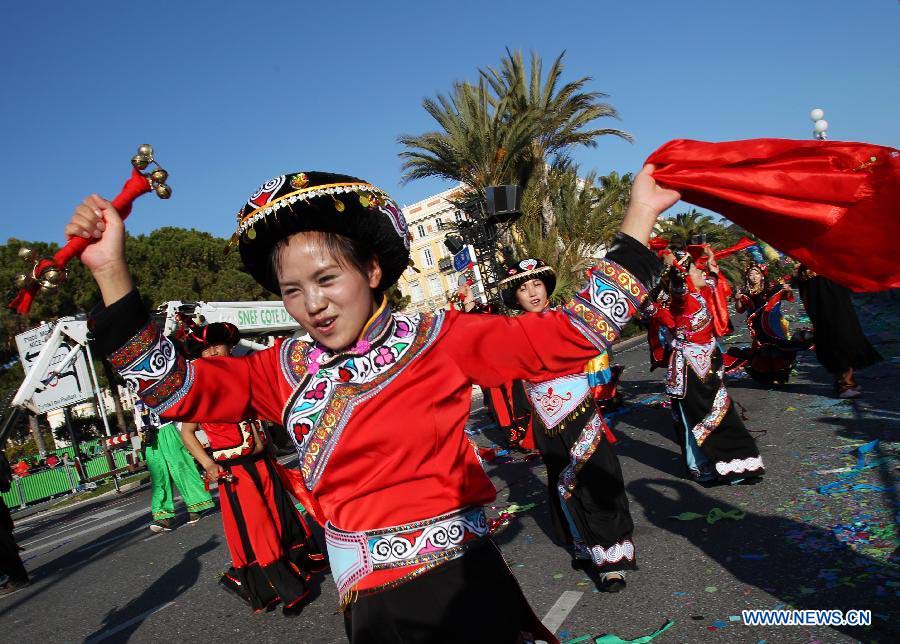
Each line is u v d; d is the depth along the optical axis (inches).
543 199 948.0
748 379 390.0
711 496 193.9
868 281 62.7
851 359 287.0
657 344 292.4
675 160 60.8
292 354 67.3
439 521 63.7
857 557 136.3
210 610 190.4
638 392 427.5
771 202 60.7
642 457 255.9
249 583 171.9
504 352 60.8
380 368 62.6
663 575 146.3
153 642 173.5
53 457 896.9
